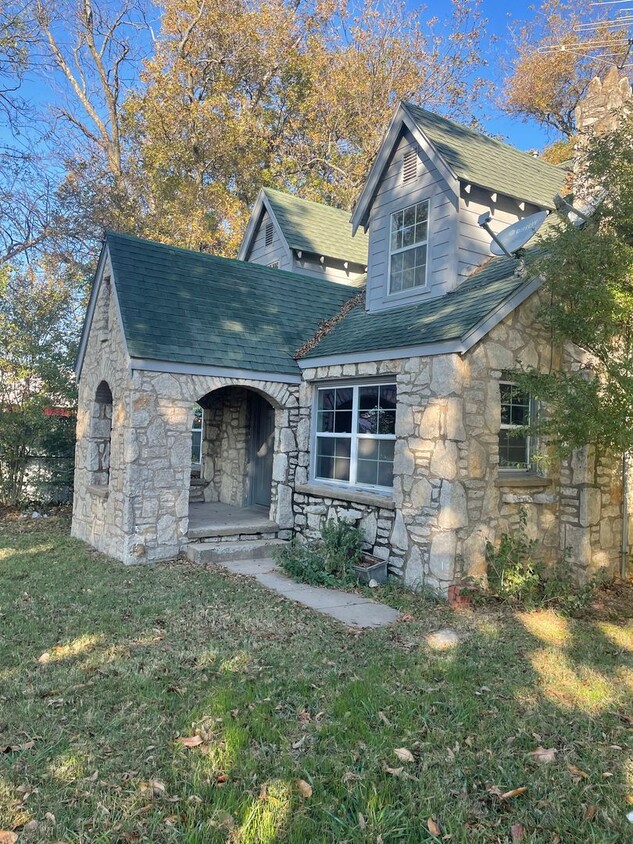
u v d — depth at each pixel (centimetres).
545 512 754
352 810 293
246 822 278
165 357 820
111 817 282
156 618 572
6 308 1280
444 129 977
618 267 560
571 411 590
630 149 592
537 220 732
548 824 287
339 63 2345
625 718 394
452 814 290
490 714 394
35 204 1681
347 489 879
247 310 1009
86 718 370
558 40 2156
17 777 309
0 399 1245
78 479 1052
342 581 723
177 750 338
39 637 513
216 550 848
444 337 675
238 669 453
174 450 846
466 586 669
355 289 1262
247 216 2205
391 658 484
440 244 881
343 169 2414
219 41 2291
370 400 855
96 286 1001
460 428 675
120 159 2323
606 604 680
